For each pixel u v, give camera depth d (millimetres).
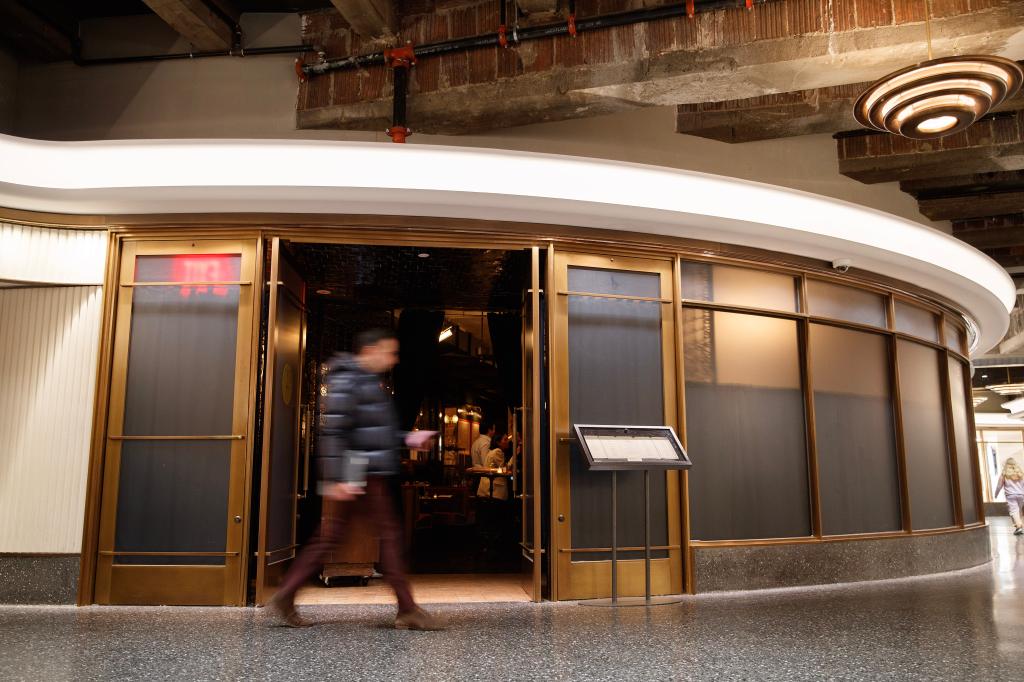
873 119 5156
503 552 8023
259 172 5137
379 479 4238
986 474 24672
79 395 5301
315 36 6961
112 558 5137
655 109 7488
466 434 12484
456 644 3807
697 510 5926
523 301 6457
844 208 6254
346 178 5188
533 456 5535
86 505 5160
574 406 5633
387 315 8094
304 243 5625
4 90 7219
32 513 5176
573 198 5414
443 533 8453
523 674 3180
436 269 6406
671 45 5664
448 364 10930
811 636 4070
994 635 4109
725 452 6121
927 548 7305
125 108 7273
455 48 6266
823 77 5562
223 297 5422
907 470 7309
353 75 6738
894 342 7496
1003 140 7355
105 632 4113
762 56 5418
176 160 5125
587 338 5750
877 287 7324
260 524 5141
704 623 4465
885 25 5156
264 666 3297
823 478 6613
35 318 5387
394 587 4219
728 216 5777
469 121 6562
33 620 4512
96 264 5449
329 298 7441
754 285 6500
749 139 7504
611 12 5895
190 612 4816
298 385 6066
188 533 5156
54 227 5449
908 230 6762
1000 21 4898
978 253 7703
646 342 5906
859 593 5793
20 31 6820
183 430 5270
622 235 5934
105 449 5254
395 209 5496
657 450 5293
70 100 7348
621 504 5680
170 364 5352
